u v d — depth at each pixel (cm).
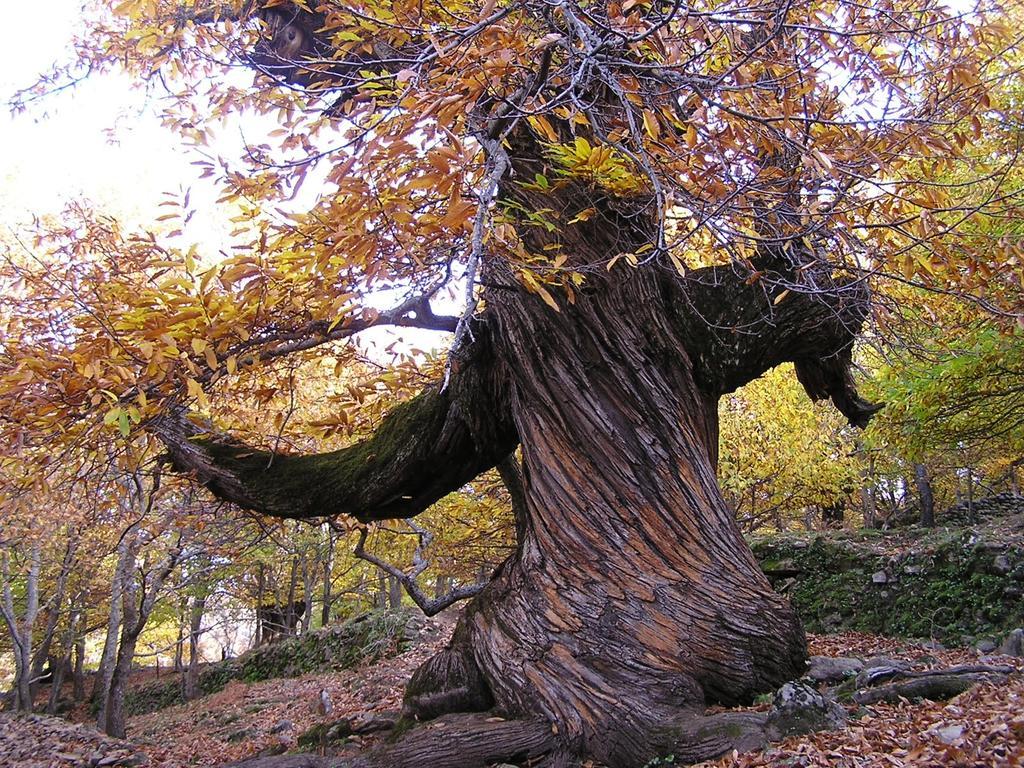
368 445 635
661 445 493
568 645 446
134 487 1020
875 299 560
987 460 1538
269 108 548
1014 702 353
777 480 1463
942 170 598
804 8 413
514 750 417
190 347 462
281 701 1455
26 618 1606
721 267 545
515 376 536
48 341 521
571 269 422
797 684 395
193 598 2103
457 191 288
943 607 917
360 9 471
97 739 1011
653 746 392
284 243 466
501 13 303
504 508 1033
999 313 436
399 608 1794
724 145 400
